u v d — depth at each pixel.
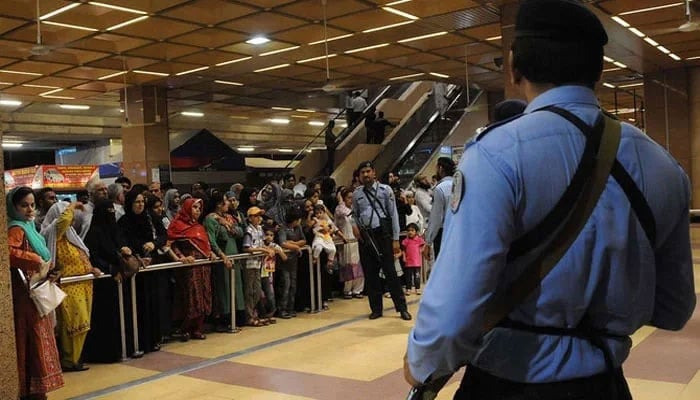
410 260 8.44
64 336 5.16
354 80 14.21
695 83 13.39
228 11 8.74
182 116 19.62
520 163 1.16
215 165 15.09
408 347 1.21
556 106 1.25
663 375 4.28
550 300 1.17
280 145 25.77
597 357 1.20
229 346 5.87
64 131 18.72
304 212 7.69
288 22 9.32
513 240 1.18
